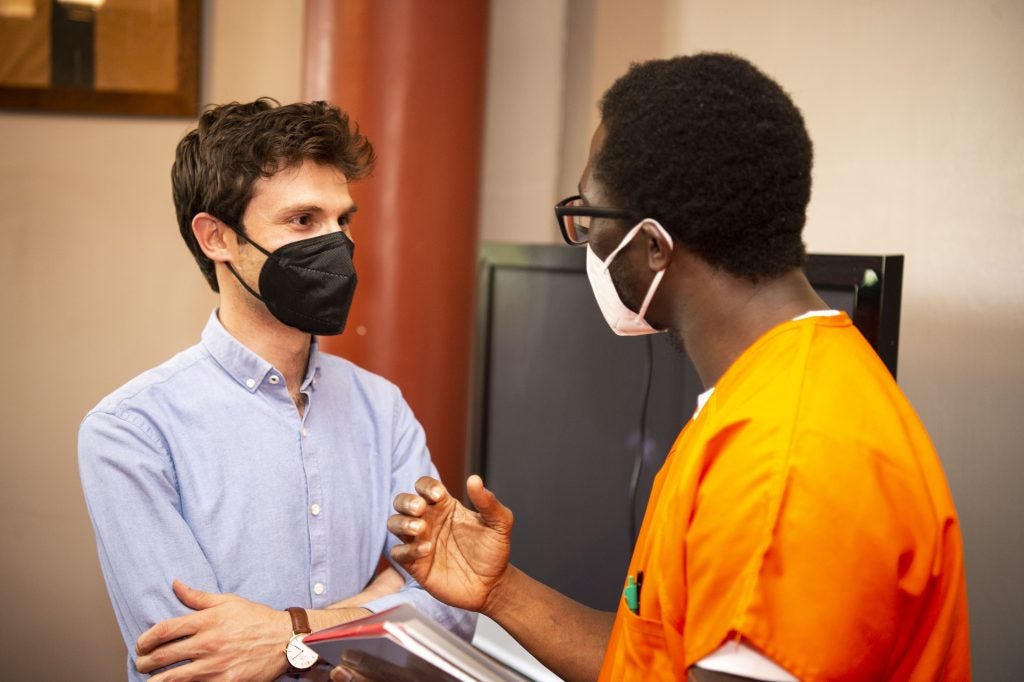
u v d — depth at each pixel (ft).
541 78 9.28
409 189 7.79
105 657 9.48
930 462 3.12
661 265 3.33
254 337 4.83
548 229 9.32
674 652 3.10
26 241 9.53
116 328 9.45
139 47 9.08
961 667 3.13
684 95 3.22
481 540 4.11
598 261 3.54
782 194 3.18
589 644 4.16
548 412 7.55
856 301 5.60
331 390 5.13
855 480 2.81
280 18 9.06
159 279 9.34
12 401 9.64
